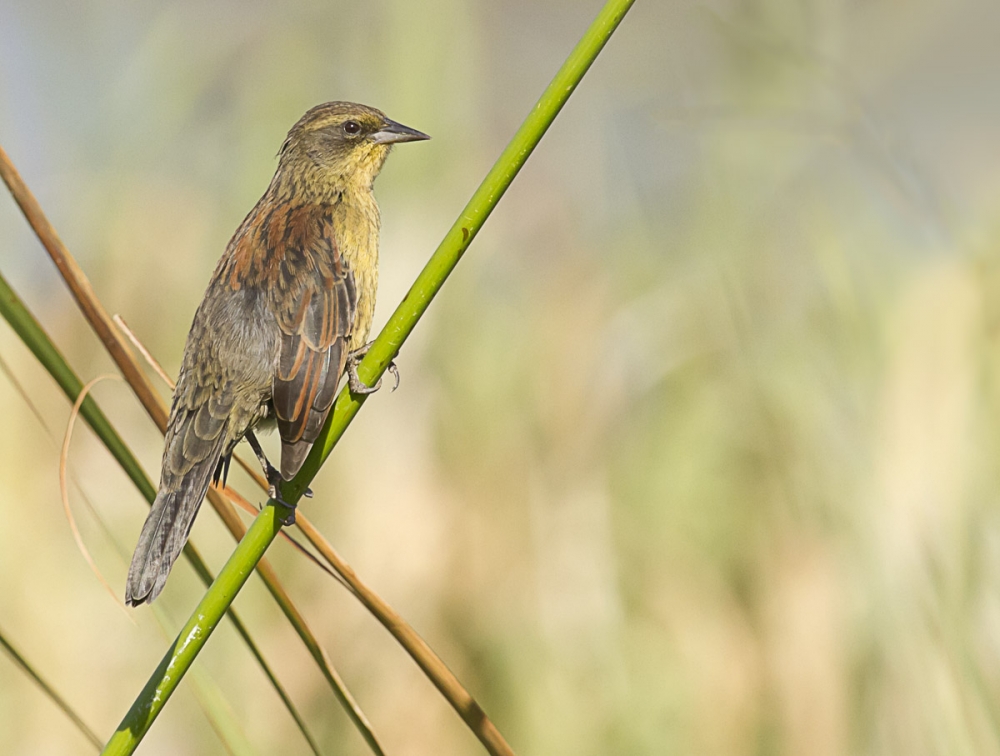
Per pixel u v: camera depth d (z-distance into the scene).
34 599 10.95
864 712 9.47
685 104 12.37
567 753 10.17
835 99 10.77
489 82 15.56
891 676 9.29
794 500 10.39
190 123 13.06
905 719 9.05
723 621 10.48
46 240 6.32
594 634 10.52
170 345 12.43
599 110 14.52
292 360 7.27
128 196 12.79
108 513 11.71
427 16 12.23
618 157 13.84
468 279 11.59
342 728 10.56
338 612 10.88
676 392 11.49
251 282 7.52
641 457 11.33
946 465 9.50
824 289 11.19
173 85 13.05
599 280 12.14
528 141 6.01
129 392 12.37
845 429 10.35
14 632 10.74
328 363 7.37
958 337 9.98
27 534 11.27
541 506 10.96
